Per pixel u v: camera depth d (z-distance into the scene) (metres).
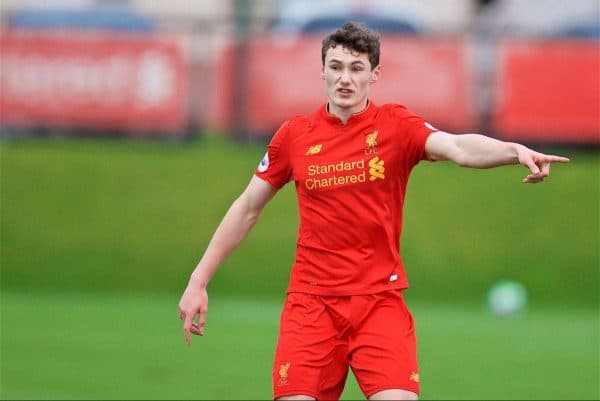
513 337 41.38
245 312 45.84
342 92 20.42
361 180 20.48
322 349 20.33
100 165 54.75
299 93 53.34
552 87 52.62
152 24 55.88
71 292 50.09
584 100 52.69
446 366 35.88
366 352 20.03
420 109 52.06
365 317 20.28
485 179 54.03
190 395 31.17
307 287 20.70
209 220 52.56
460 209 52.53
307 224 20.84
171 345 38.34
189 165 54.75
